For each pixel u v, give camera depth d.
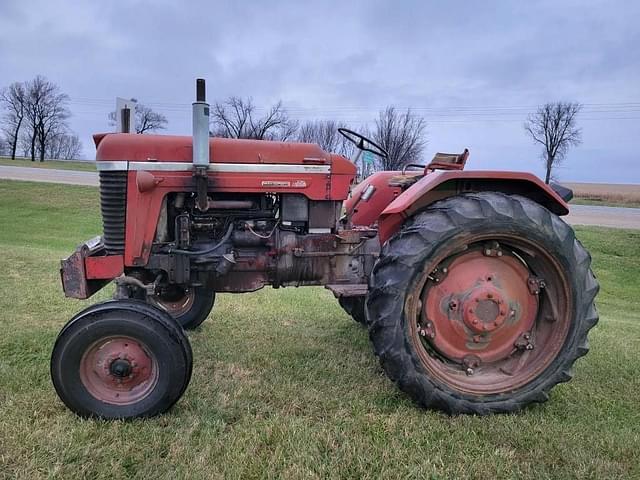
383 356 2.69
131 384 2.59
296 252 3.25
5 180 22.66
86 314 2.53
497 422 2.66
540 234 2.72
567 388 3.20
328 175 3.23
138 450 2.27
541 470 2.23
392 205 2.90
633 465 2.30
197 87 2.83
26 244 10.98
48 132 54.16
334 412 2.69
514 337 2.94
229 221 3.21
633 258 12.47
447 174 2.80
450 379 2.76
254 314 4.72
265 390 2.94
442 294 2.84
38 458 2.16
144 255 2.99
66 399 2.52
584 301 2.82
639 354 3.99
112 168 2.89
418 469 2.18
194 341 3.87
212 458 2.22
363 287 3.33
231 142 3.13
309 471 2.13
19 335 3.76
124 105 3.19
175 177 2.97
